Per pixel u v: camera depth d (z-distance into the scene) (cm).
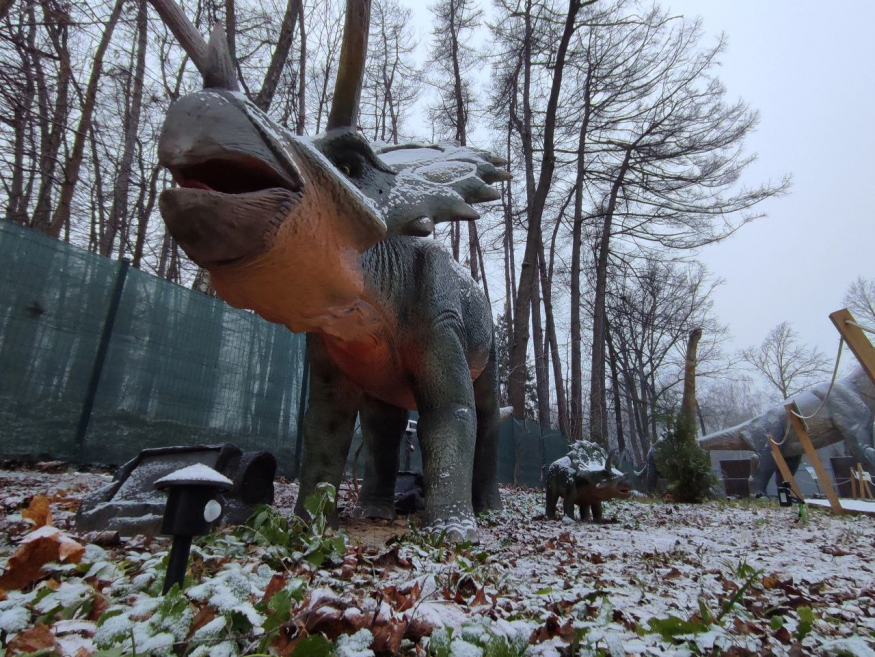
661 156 2256
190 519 170
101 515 375
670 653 173
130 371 834
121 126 1719
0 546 286
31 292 751
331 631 155
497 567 330
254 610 151
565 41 1859
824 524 781
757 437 2509
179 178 250
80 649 137
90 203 1688
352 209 287
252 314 1016
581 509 728
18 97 953
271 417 1021
